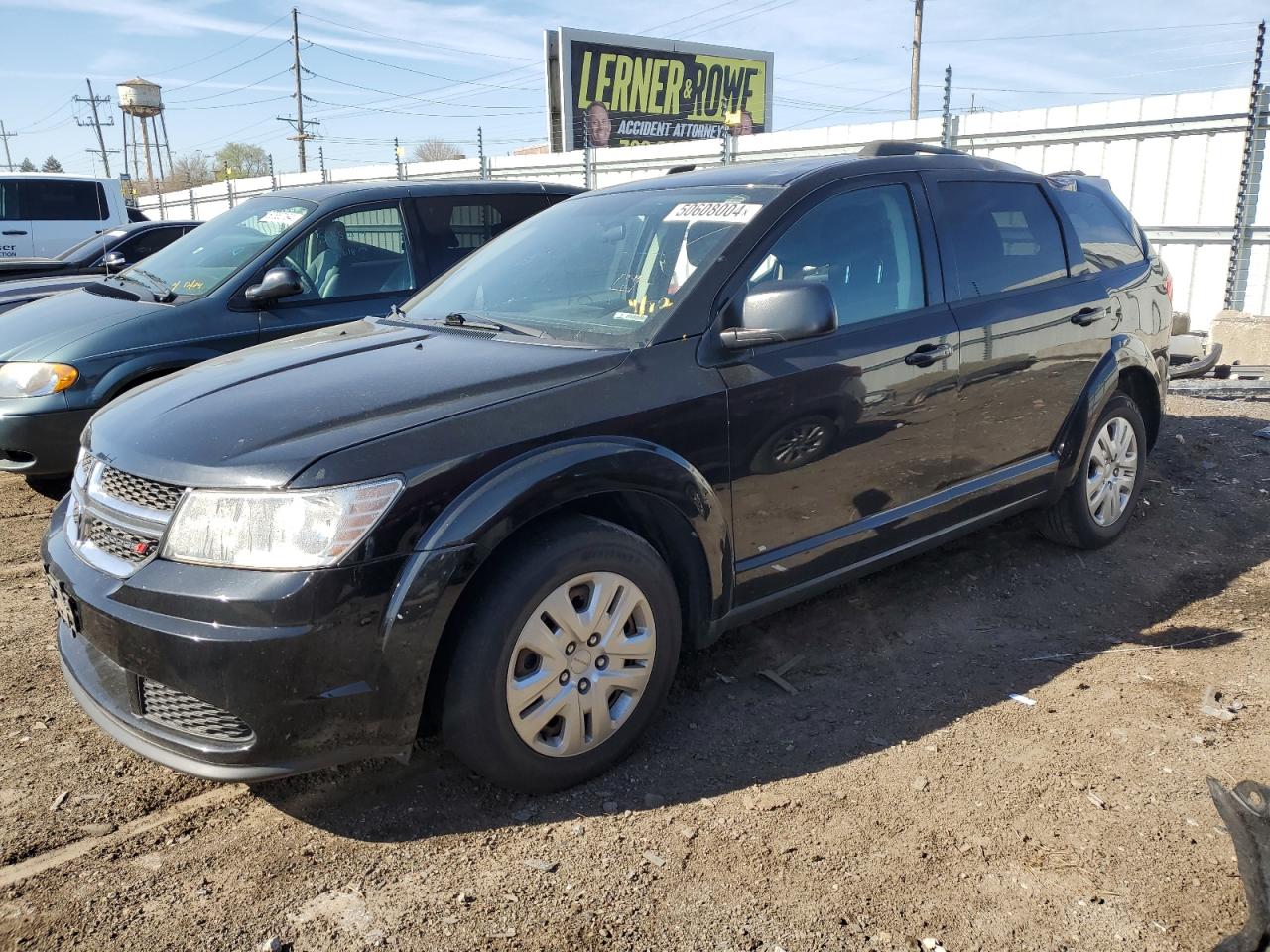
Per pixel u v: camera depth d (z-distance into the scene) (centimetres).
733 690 348
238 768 247
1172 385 823
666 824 270
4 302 803
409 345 329
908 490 370
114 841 267
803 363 326
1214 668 355
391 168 1980
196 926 234
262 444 253
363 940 228
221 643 237
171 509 252
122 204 1511
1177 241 981
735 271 323
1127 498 484
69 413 523
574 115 3209
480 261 412
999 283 407
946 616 409
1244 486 571
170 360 543
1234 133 927
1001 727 319
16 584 452
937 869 250
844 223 358
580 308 338
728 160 1351
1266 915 198
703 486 300
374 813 278
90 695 278
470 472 258
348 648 243
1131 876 246
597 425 281
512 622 262
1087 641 385
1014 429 409
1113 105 1005
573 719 280
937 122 1156
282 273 554
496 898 242
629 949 225
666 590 296
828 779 291
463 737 263
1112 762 296
